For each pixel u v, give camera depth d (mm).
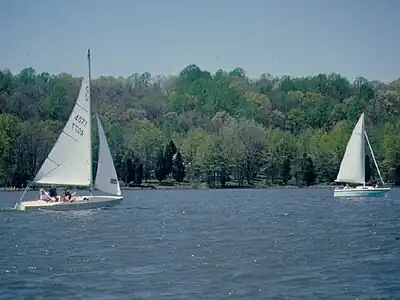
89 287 30750
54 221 62562
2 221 62344
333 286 30875
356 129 108562
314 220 65000
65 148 72438
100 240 47562
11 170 148875
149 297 28891
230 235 50750
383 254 40094
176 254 40250
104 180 76500
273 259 38188
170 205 91625
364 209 81562
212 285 31141
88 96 73188
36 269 35156
